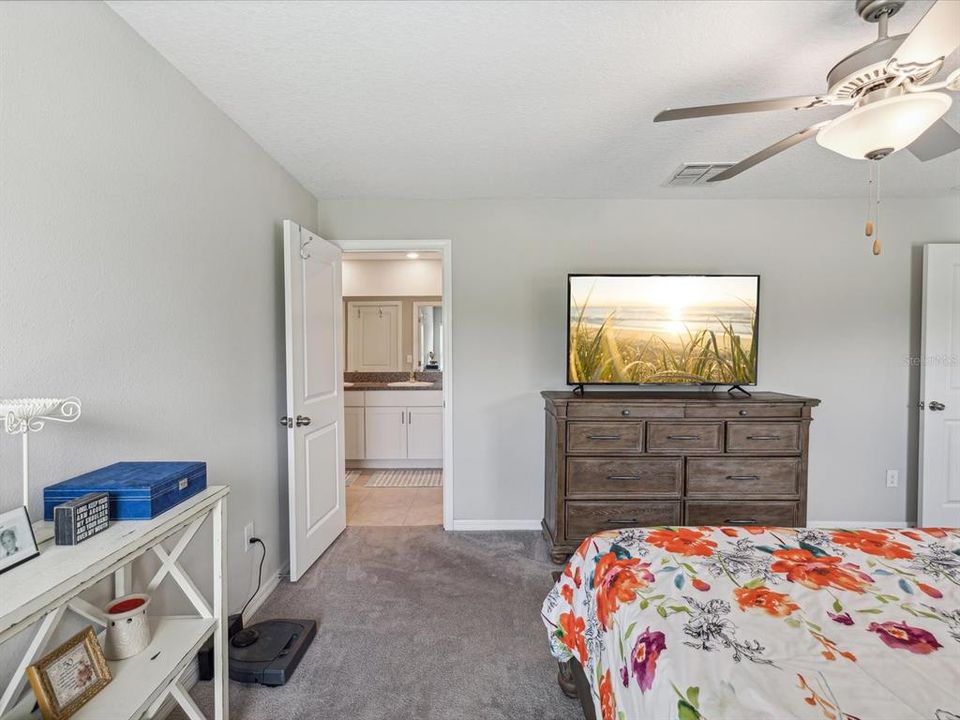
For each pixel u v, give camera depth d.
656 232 3.31
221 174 2.07
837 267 3.29
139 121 1.55
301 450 2.66
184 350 1.80
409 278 5.47
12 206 1.13
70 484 1.22
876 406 3.32
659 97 1.95
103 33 1.40
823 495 3.34
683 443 2.83
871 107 1.25
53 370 1.24
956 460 3.13
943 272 3.10
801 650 0.98
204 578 1.94
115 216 1.45
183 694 1.35
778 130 2.25
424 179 2.94
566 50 1.64
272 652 1.92
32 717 1.10
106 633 1.31
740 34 1.55
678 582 1.26
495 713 1.69
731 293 3.14
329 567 2.81
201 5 1.41
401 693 1.79
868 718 0.80
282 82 1.84
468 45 1.61
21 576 0.93
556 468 2.85
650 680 0.97
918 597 1.18
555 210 3.32
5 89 1.11
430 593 2.51
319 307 2.91
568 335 3.18
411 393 5.07
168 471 1.35
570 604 1.63
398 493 4.29
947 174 2.80
